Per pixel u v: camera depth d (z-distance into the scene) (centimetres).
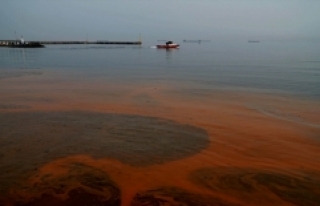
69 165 710
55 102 1376
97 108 1258
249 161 734
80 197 574
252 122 1044
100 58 4522
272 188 610
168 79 2159
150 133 935
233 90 1670
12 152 785
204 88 1752
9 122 1049
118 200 565
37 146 827
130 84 1922
